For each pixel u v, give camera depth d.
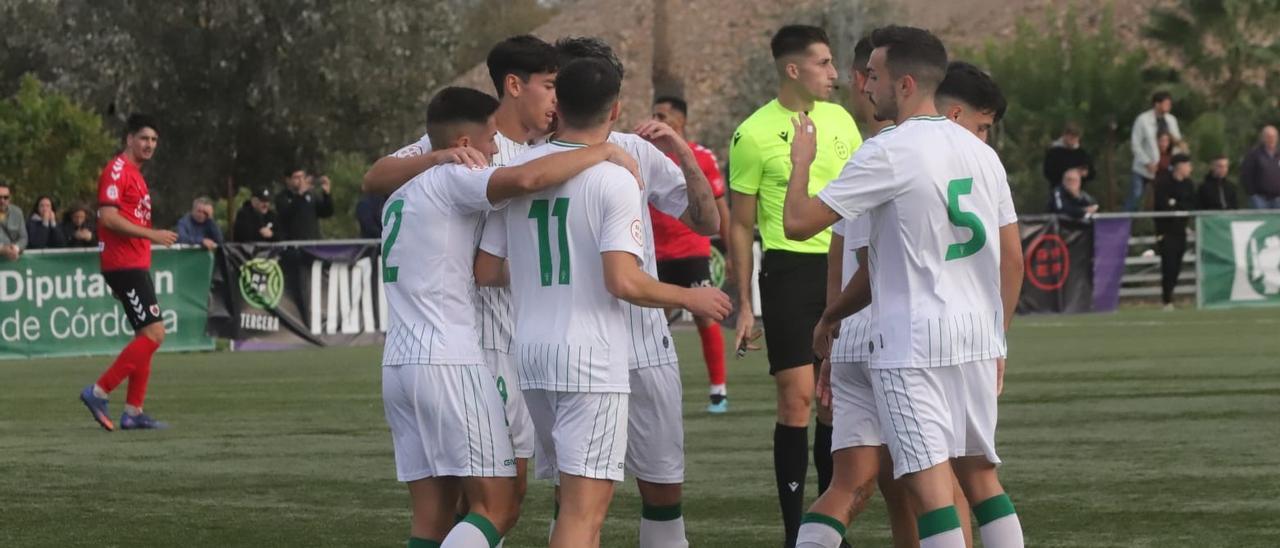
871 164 16.53
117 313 61.62
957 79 18.23
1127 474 27.83
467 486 17.69
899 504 19.16
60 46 116.88
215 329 63.41
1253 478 27.22
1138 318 71.06
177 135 117.38
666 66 162.50
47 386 49.91
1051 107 109.44
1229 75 112.38
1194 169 99.62
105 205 36.97
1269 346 55.06
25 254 60.22
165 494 27.53
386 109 120.56
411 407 17.69
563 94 17.23
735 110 150.38
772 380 48.41
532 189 16.92
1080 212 74.56
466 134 18.44
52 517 25.27
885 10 148.12
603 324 17.03
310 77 117.19
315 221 70.62
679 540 20.11
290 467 30.80
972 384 16.80
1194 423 34.97
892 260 16.75
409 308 17.88
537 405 17.55
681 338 67.94
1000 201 17.23
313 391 46.72
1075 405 38.94
